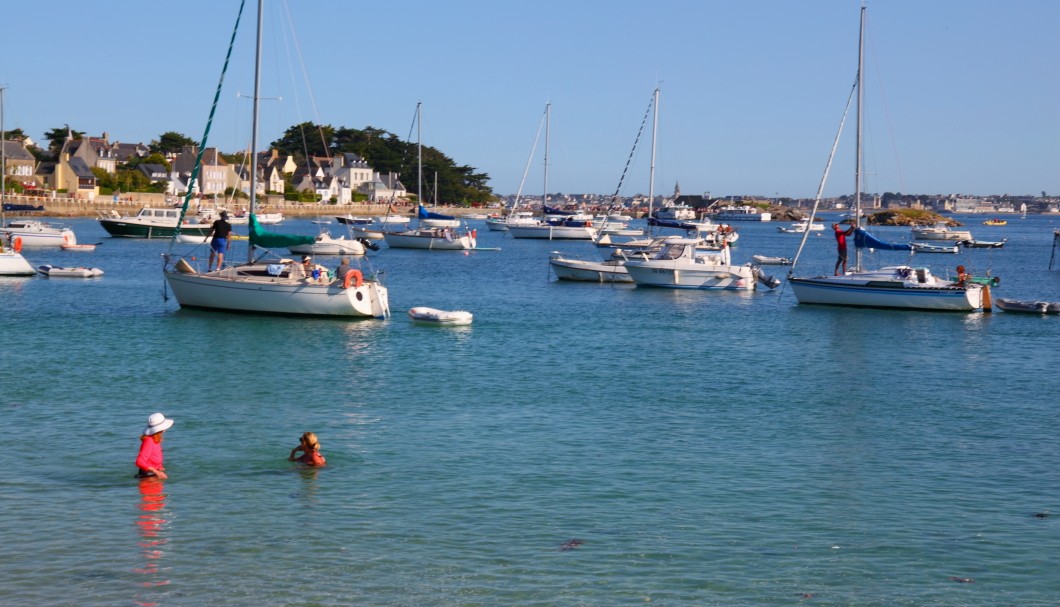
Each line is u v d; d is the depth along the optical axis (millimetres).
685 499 20781
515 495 20891
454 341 42719
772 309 58156
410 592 16047
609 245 100250
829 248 148125
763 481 22172
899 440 26125
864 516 19844
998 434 26906
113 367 34938
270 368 35344
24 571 16609
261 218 165875
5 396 29828
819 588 16391
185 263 49000
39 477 21578
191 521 19031
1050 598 16109
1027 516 19953
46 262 85062
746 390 32938
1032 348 43219
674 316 54281
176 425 26516
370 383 32969
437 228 127562
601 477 22297
